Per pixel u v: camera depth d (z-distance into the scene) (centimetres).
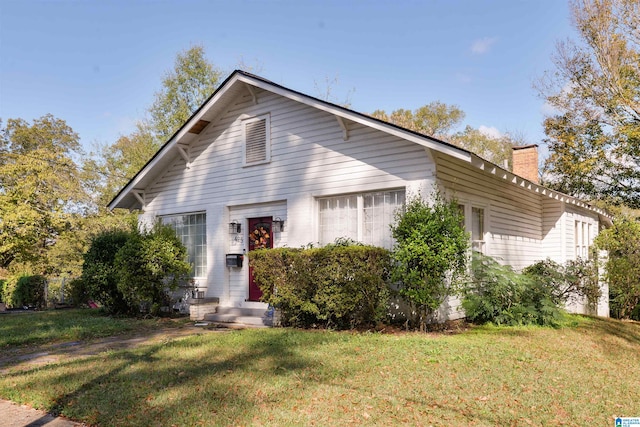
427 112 3516
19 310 1555
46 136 2617
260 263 895
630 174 2075
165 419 411
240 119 1161
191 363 611
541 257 1355
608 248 1420
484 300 924
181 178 1284
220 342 743
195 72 2661
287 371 560
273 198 1080
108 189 2750
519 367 588
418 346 687
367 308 831
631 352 755
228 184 1173
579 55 2153
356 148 950
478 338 771
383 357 623
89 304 1562
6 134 2553
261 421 403
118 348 754
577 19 2088
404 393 476
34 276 1631
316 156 1012
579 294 1205
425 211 801
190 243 1277
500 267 945
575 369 598
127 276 1104
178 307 1238
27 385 524
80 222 1972
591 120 2142
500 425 399
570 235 1397
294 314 892
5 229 1677
